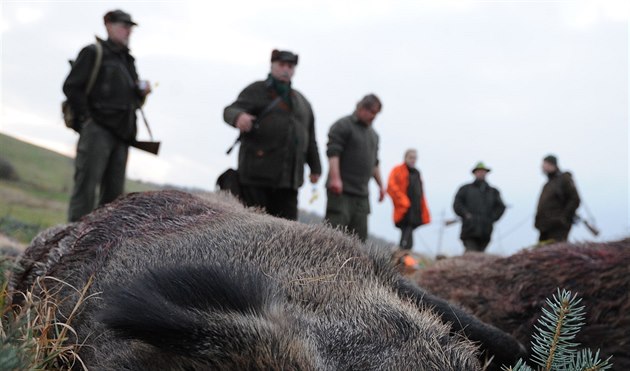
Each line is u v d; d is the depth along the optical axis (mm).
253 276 2354
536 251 4656
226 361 2090
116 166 6500
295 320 2469
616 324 3932
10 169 29500
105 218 3596
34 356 2469
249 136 5969
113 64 6242
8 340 2391
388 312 2660
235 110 5918
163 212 3518
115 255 3201
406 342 2518
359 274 3006
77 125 6254
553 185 10586
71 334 2988
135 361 2336
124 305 1987
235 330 2129
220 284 2184
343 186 7508
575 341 3979
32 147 37969
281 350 2156
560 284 4242
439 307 3146
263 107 5957
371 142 7633
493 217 12117
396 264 3352
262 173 5953
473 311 4516
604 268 4137
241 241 3051
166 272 2154
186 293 2119
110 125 6262
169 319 1994
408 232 10680
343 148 7465
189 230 3230
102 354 2613
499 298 4484
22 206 18219
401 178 10641
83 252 3398
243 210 3719
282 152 5992
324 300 2680
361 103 7453
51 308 2971
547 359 2533
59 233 3855
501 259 4875
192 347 2047
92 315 2906
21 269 3855
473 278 4801
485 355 3232
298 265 2941
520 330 4293
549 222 10625
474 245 12156
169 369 2205
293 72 6020
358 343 2445
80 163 6246
